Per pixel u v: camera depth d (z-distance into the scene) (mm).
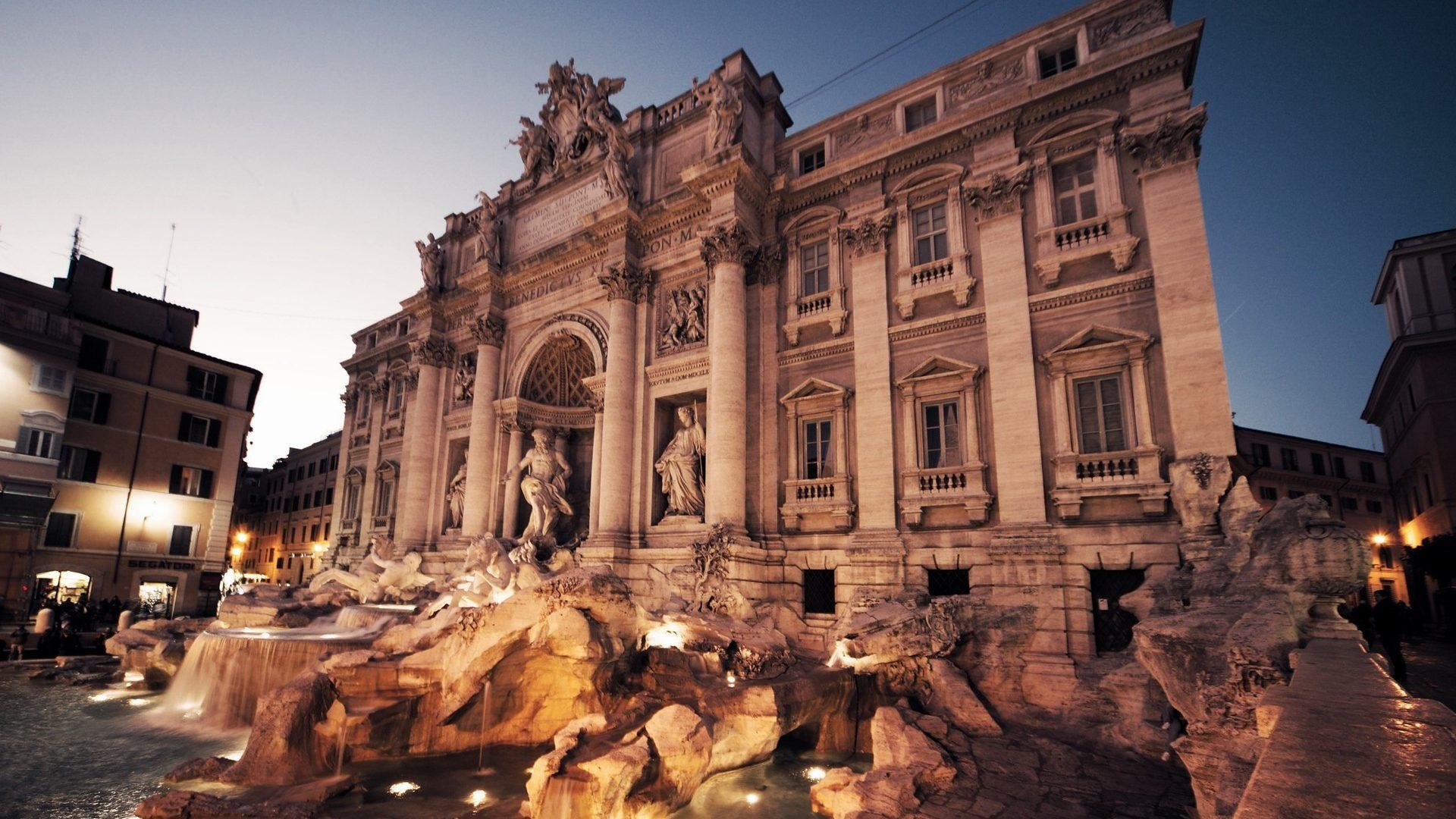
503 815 11539
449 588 21594
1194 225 17609
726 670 17281
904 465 20766
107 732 16953
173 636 24391
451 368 35531
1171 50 18484
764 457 23328
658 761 11750
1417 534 40688
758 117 26688
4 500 33531
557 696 16750
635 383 26172
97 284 42594
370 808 12219
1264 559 11430
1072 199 19969
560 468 29875
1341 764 3467
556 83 33406
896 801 11109
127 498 39062
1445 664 19625
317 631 21531
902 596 18953
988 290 20234
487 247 32906
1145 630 11750
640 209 27328
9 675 24219
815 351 23250
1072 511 17781
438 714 15523
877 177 23266
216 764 13875
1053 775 12383
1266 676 8703
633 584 23859
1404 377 39188
